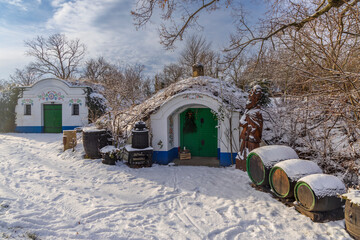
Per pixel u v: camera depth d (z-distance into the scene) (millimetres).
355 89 5359
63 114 18750
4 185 7070
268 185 6766
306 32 6695
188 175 8625
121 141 10828
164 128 10344
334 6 6125
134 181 7934
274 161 6598
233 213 5457
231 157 9750
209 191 7004
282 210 5617
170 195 6695
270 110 9891
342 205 5027
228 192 6898
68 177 8234
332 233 4527
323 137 7445
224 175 8570
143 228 4762
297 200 5410
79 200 6082
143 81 31203
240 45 9031
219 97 10344
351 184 6195
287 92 8539
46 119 19156
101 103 19406
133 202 6137
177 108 10305
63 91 18781
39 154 11977
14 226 4508
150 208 5820
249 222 5070
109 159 9797
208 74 29375
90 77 41125
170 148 10875
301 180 5242
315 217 4969
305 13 6902
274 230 4699
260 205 5922
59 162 10508
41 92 18875
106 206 5777
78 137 13461
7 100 19016
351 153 6520
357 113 5824
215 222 5078
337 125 7242
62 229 4609
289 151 6969
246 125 8938
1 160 10477
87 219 5070
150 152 9805
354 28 6043
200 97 10008
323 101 6301
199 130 11625
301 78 7258
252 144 8648
